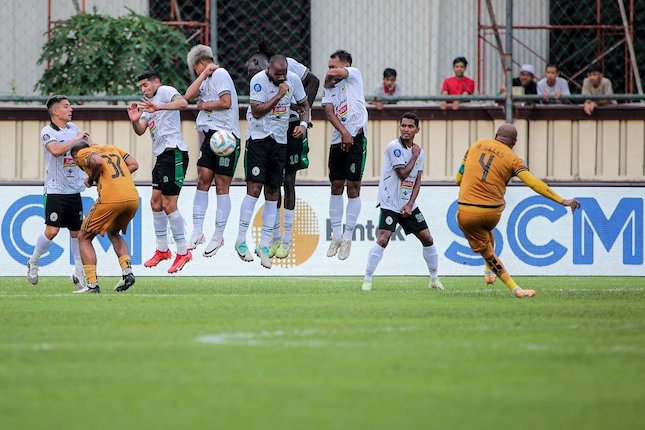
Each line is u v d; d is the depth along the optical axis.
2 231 47.09
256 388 18.31
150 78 38.34
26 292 37.31
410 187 38.44
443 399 17.53
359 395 17.80
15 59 55.12
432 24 56.31
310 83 39.38
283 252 40.09
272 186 38.16
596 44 56.91
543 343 23.47
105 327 26.03
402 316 28.78
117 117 51.31
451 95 50.59
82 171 39.09
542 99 50.47
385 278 46.44
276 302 32.84
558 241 48.25
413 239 47.84
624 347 22.91
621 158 51.62
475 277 47.41
